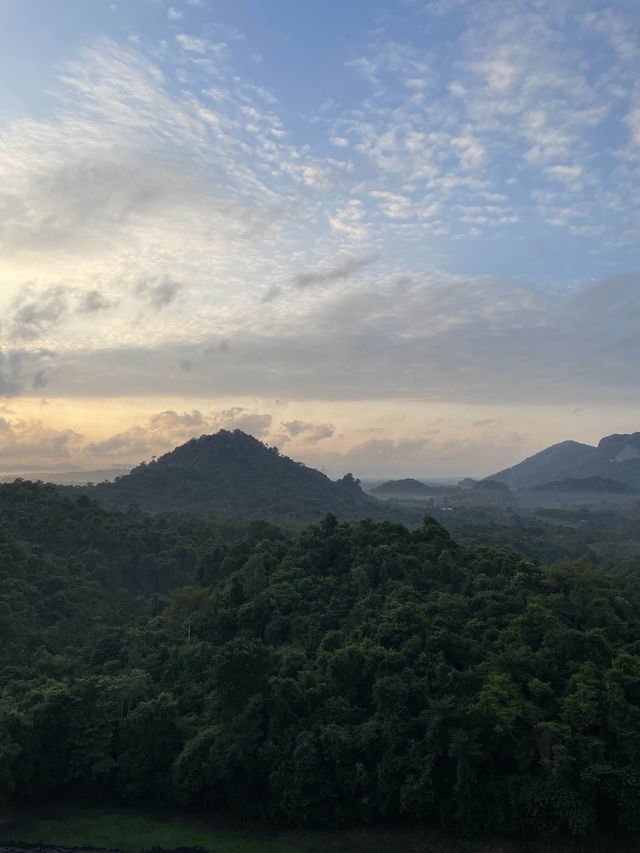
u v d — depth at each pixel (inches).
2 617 2586.1
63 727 1939.0
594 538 6638.8
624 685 1745.8
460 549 2970.0
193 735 1929.1
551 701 1781.5
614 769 1574.8
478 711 1708.9
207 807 1897.1
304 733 1802.4
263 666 1921.8
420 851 1658.5
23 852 1667.1
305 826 1777.8
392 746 1734.7
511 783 1659.7
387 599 2385.6
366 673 1956.2
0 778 1755.7
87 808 1914.4
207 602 2751.0
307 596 2610.7
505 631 2086.6
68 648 2691.9
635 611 2443.4
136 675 2124.8
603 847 1600.6
